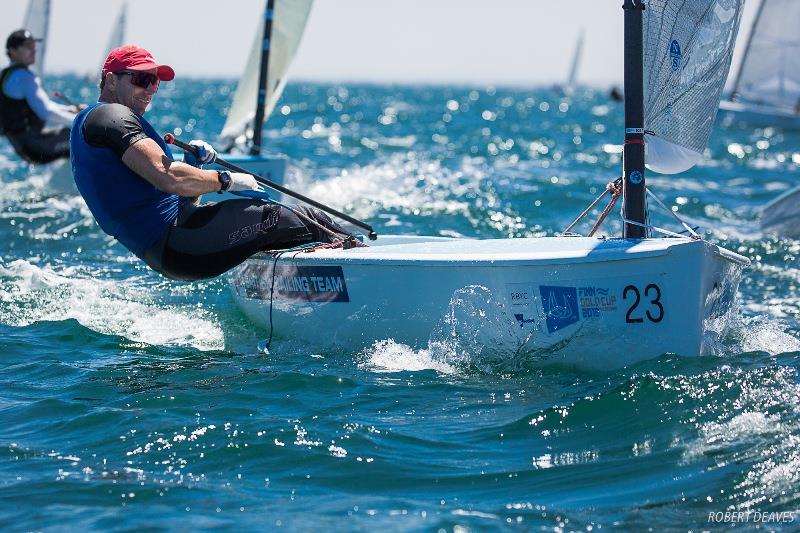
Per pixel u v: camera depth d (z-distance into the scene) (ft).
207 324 84.23
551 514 47.16
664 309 65.31
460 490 50.26
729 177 221.05
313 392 65.05
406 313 71.36
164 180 66.54
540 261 66.49
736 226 143.54
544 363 68.54
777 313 90.58
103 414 60.85
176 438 56.80
